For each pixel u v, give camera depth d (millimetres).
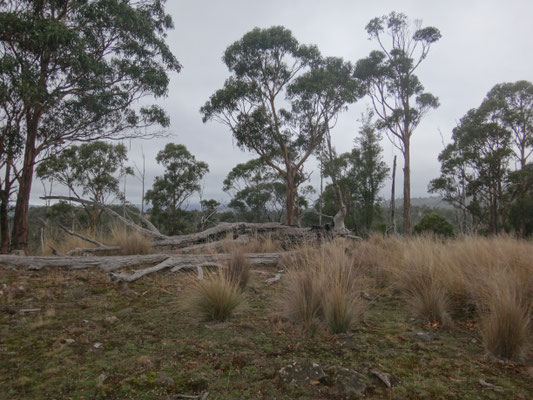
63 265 6297
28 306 4449
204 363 3014
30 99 9461
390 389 2629
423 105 28000
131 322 4027
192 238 10203
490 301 3830
